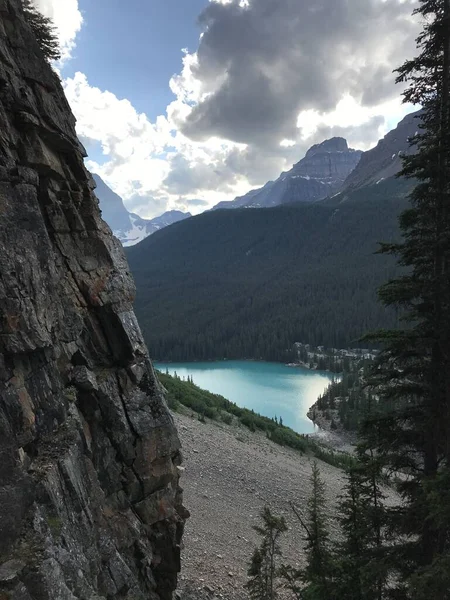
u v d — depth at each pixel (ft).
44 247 31.09
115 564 31.89
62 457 28.19
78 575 25.53
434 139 34.12
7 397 24.90
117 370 39.01
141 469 37.93
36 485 25.04
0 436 23.61
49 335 30.17
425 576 27.76
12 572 20.85
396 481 38.91
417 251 35.86
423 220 35.99
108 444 35.99
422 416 35.58
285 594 58.29
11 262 27.25
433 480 29.22
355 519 42.65
